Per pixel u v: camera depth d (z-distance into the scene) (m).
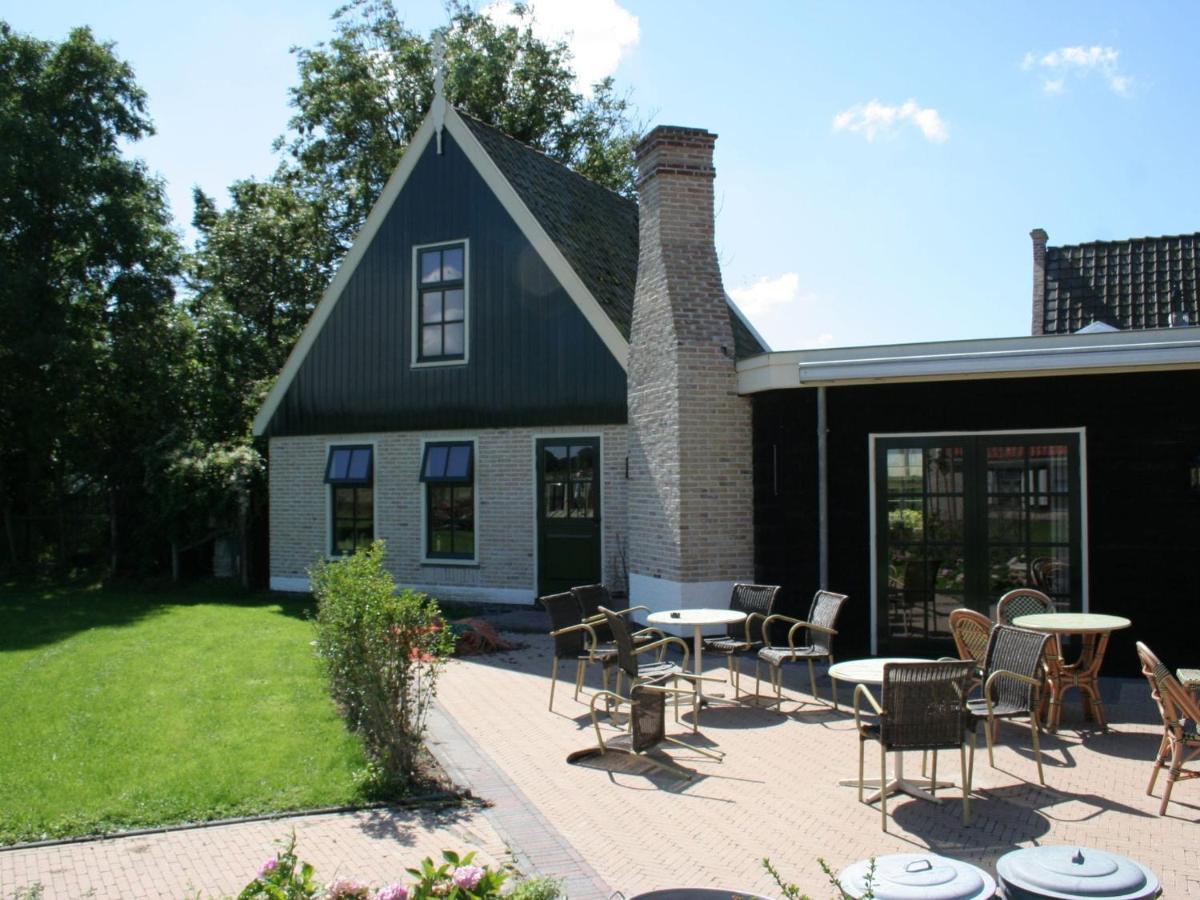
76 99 20.70
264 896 3.76
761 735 7.89
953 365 9.70
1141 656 6.25
